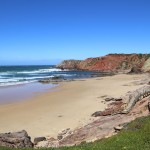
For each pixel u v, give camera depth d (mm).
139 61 168000
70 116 36562
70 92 61844
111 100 45938
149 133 16516
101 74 133750
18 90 68938
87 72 159625
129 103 32406
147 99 31938
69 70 187625
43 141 26922
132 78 97125
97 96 52500
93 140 22812
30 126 32938
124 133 18016
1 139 22812
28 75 133750
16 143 22859
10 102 50094
